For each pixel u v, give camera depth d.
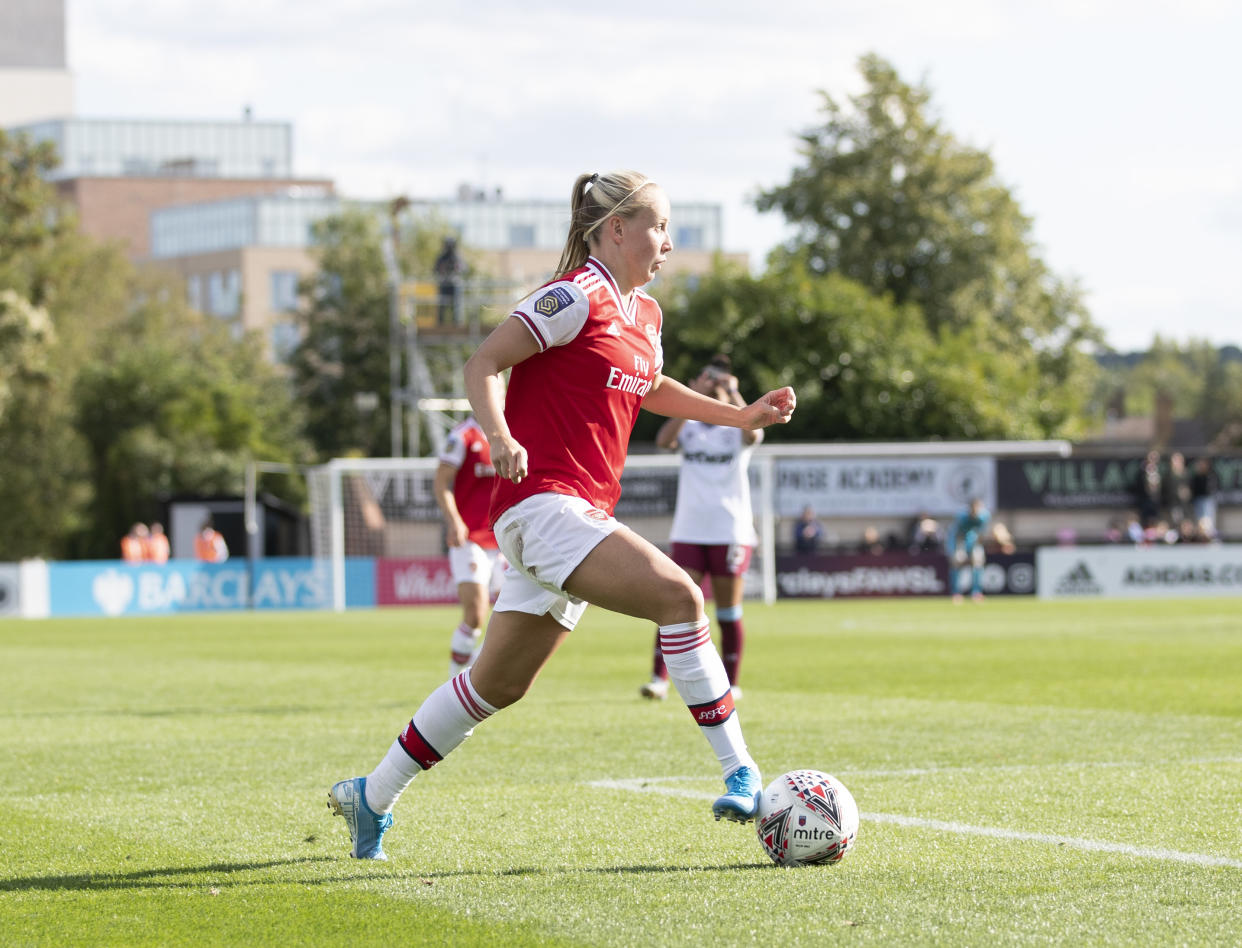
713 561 12.80
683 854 6.03
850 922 4.84
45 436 74.00
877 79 66.44
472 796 7.58
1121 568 39.03
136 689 14.75
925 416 57.38
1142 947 4.52
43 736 10.62
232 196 158.00
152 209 154.38
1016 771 8.34
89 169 168.62
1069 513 42.88
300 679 15.96
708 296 58.06
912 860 5.86
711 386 12.80
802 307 57.84
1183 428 104.94
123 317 92.06
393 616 33.59
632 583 5.47
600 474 5.66
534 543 5.54
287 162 175.50
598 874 5.66
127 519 71.56
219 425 73.00
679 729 10.61
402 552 40.09
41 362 64.75
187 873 5.78
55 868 5.91
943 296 65.62
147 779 8.41
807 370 57.34
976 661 17.23
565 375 5.58
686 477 12.89
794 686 14.12
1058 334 71.62
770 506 38.41
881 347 57.81
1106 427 111.62
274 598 39.22
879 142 66.25
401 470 40.06
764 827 5.75
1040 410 61.44
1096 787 7.71
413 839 6.42
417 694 14.02
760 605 35.53
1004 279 67.75
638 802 7.37
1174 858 5.86
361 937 4.76
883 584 38.62
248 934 4.82
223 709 12.59
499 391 5.43
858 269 66.38
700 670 5.60
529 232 141.88
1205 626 24.66
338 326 82.12
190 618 33.91
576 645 21.52
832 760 8.87
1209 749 9.30
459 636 13.01
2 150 66.06
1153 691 13.37
